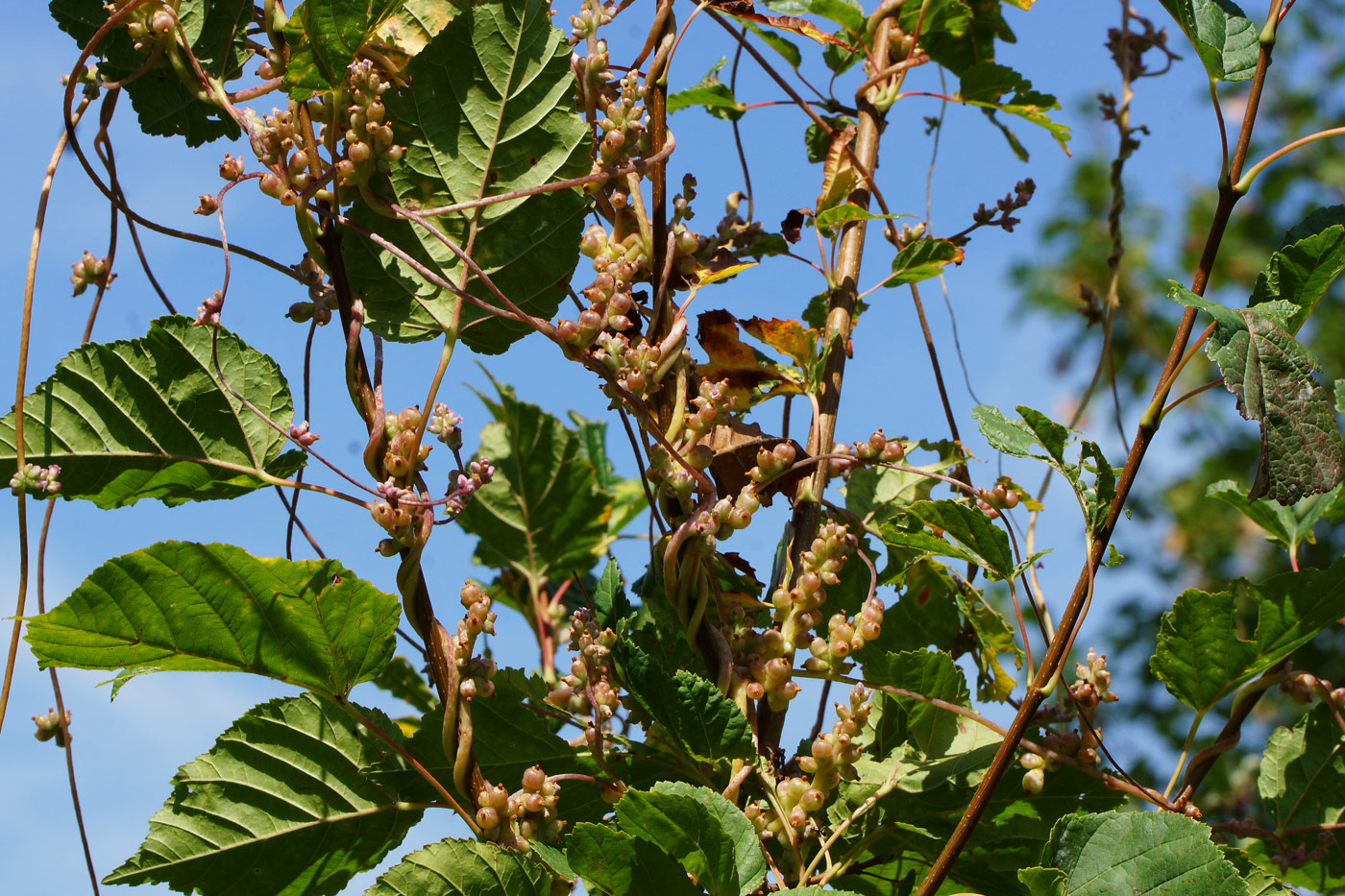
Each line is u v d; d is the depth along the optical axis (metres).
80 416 0.96
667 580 0.96
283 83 0.94
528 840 0.93
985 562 0.99
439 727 0.96
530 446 1.17
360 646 0.95
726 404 0.98
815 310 1.06
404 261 0.95
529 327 0.98
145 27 0.96
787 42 1.10
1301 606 0.98
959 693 0.99
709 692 0.95
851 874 1.01
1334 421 0.92
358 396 0.94
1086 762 0.98
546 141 0.98
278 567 0.93
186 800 0.95
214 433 0.97
